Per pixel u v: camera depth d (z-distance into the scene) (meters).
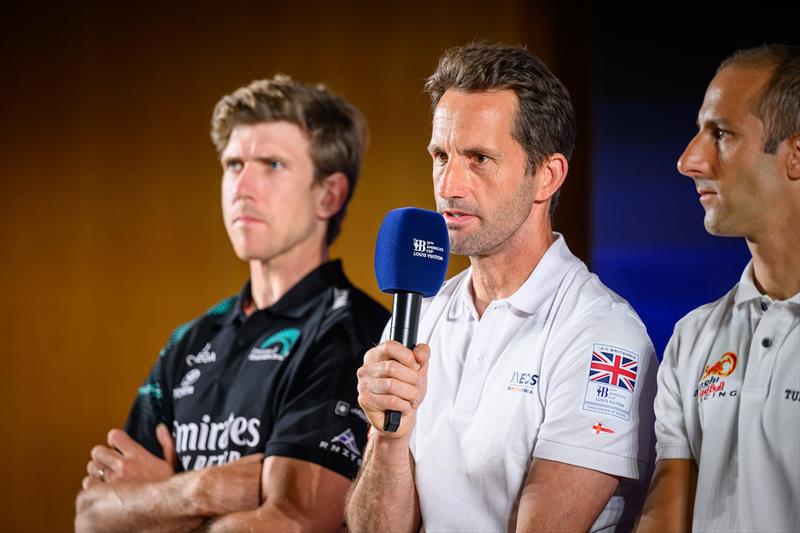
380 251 5.78
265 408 8.28
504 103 6.22
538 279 6.41
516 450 6.07
